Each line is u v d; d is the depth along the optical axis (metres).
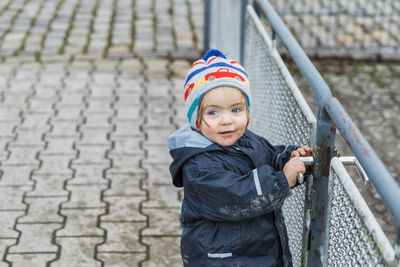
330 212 2.27
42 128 5.79
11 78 7.03
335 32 9.02
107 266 3.78
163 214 4.40
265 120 3.57
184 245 2.49
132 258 3.87
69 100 6.47
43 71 7.29
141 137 5.66
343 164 2.19
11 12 9.67
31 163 5.11
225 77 2.38
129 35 8.73
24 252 3.90
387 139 6.08
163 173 5.00
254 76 4.05
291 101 2.83
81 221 4.27
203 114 2.41
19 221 4.25
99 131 5.76
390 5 10.19
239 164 2.41
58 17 9.49
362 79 7.64
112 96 6.61
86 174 4.95
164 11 9.97
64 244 4.00
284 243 2.47
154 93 6.73
